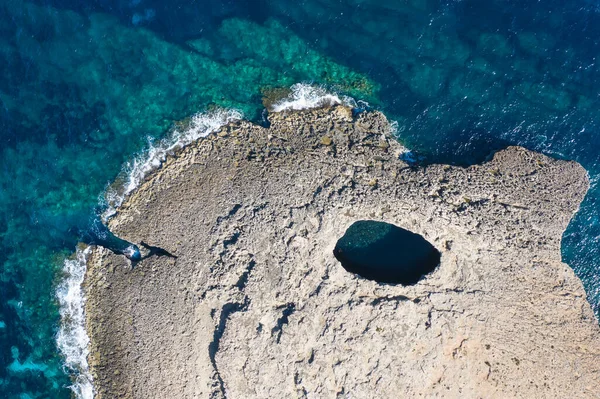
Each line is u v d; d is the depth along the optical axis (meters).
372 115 24.09
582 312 21.58
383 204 21.84
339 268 20.84
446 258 21.08
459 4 24.59
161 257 22.62
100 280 23.38
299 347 20.11
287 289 20.70
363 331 20.06
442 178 22.61
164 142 24.48
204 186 23.25
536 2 24.58
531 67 24.38
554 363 20.64
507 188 22.72
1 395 23.88
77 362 23.19
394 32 24.69
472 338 20.20
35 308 24.03
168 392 21.27
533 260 21.58
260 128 23.95
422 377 19.72
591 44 24.23
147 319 22.06
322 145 23.28
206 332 21.11
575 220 23.25
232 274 21.30
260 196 22.36
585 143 23.77
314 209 21.67
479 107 24.25
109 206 24.23
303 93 24.45
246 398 20.34
